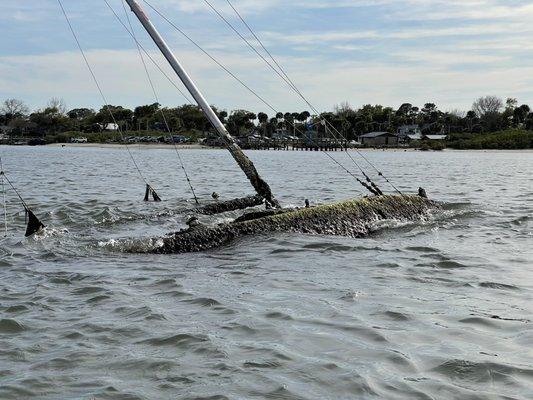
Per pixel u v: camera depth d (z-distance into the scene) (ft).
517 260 43.39
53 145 490.08
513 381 22.76
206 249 47.16
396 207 58.80
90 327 28.89
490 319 29.63
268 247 46.96
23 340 27.35
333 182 128.47
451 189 109.50
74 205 77.05
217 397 21.63
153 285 36.47
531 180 136.15
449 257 44.19
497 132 512.22
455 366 24.08
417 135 558.56
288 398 21.54
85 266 41.63
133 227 59.62
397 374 23.45
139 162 226.58
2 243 49.39
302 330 28.22
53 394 21.98
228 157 304.30
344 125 520.01
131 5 60.59
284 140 487.20
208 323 29.25
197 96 62.13
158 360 24.86
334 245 47.57
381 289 35.37
